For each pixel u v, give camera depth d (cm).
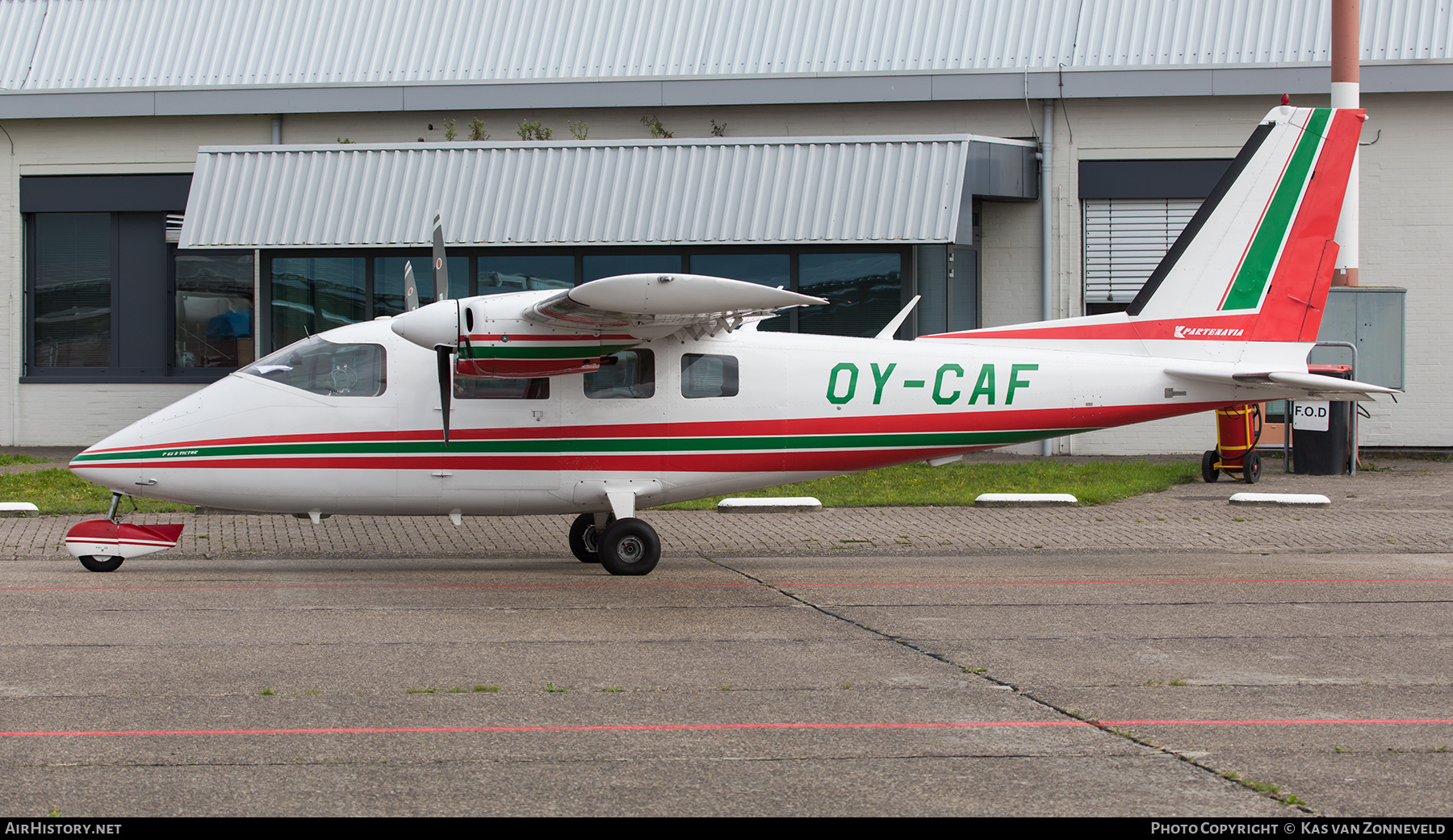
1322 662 1208
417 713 1027
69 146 3494
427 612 1460
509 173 3095
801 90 3312
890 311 3219
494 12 3506
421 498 1742
